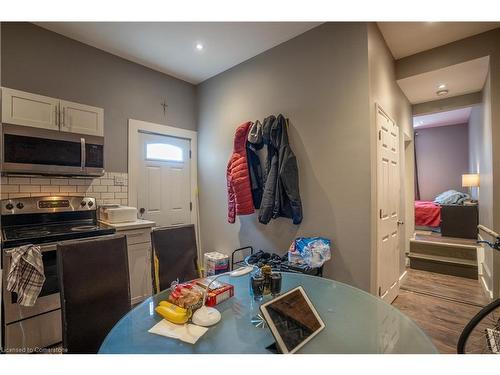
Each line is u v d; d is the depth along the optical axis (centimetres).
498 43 248
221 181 342
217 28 244
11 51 223
